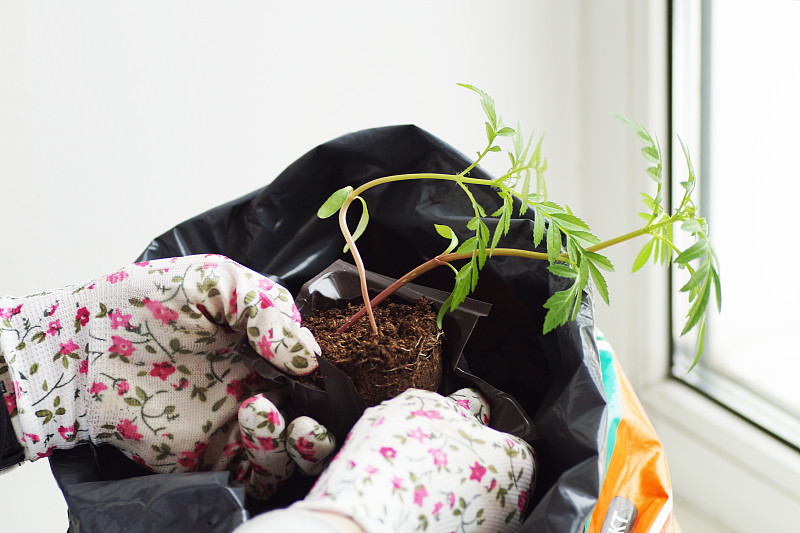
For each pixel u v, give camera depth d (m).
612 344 1.00
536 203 0.58
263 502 0.62
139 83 0.80
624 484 0.63
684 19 0.85
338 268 0.66
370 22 0.83
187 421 0.60
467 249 0.59
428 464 0.54
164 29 0.79
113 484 0.57
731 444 0.87
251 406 0.57
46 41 0.76
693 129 0.88
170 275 0.58
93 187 0.81
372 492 0.52
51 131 0.78
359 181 0.68
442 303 0.64
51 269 0.82
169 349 0.59
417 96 0.87
